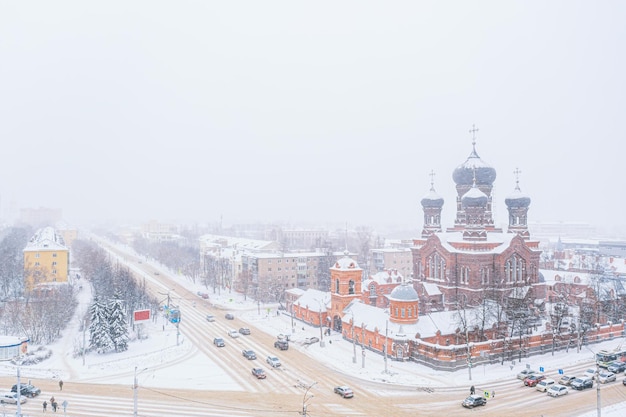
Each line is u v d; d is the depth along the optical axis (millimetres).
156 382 76812
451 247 111375
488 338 93125
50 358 90875
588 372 79500
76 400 68438
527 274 112438
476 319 93000
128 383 76312
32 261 157000
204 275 192250
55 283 152250
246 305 148875
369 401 68750
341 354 94000
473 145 126625
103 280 139000
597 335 102188
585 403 67688
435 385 75750
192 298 159500
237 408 65688
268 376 80188
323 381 77688
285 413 64000
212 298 160250
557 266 185000
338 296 111938
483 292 101062
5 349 86562
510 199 123750
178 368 84562
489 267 107312
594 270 148500
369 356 92625
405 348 88625
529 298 102812
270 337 108375
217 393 71750
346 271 111000
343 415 63469
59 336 107812
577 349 95375
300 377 79750
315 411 64750
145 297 134750
